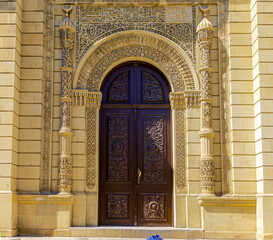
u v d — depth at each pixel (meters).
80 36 12.59
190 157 12.05
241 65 12.20
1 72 11.56
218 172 11.96
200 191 11.90
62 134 11.89
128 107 12.77
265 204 10.91
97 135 12.30
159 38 12.60
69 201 11.55
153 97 12.82
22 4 12.42
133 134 12.62
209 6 12.69
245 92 12.08
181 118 12.39
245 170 11.77
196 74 12.41
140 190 12.41
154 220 12.26
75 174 11.97
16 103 11.77
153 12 12.73
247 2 12.48
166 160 12.50
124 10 12.73
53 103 12.23
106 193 12.38
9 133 11.34
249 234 11.42
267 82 11.47
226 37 12.47
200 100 12.16
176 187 12.07
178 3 12.68
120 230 11.46
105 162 12.52
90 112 12.37
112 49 12.66
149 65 12.89
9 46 11.67
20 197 11.51
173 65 12.63
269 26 11.67
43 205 11.59
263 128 11.28
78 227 11.55
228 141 12.00
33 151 11.86
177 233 11.44
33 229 11.47
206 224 11.52
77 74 12.38
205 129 11.92
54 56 12.44
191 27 12.66
